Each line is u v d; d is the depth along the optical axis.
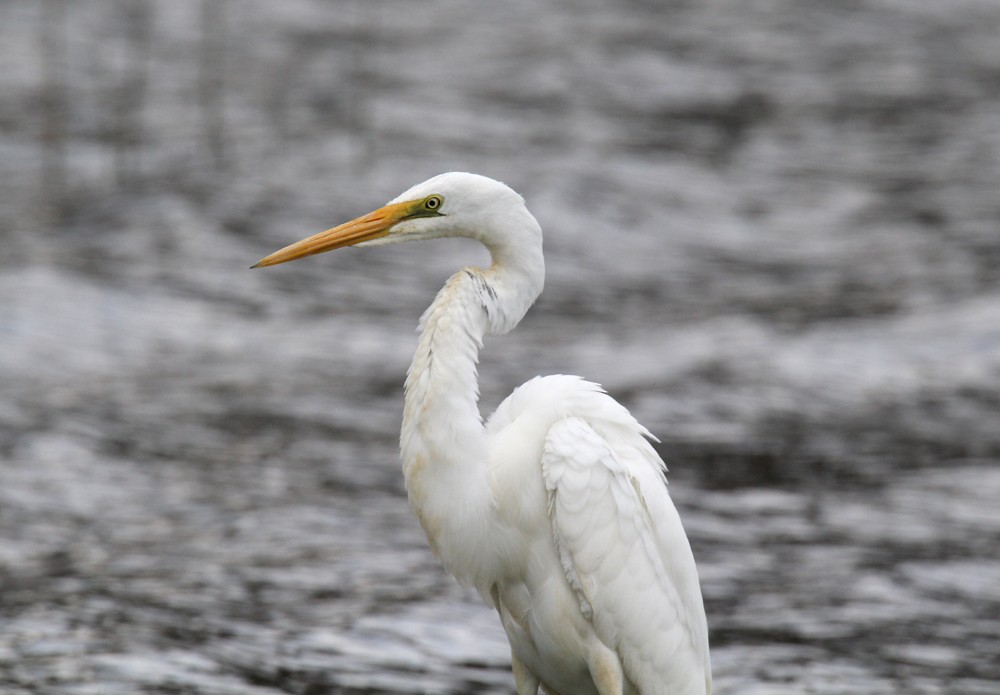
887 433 14.01
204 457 12.85
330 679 8.23
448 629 9.26
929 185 24.62
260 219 20.95
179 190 22.05
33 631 8.70
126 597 9.49
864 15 36.94
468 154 24.36
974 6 38.66
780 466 13.12
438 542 6.21
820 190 24.34
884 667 8.75
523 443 6.10
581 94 28.81
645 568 6.05
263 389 14.96
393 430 14.03
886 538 11.34
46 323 16.11
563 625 6.16
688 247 21.27
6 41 30.23
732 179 24.64
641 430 6.32
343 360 16.11
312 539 11.00
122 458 12.63
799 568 10.66
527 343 17.02
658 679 6.24
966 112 29.11
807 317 18.05
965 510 12.03
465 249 20.88
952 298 18.61
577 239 21.11
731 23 35.34
